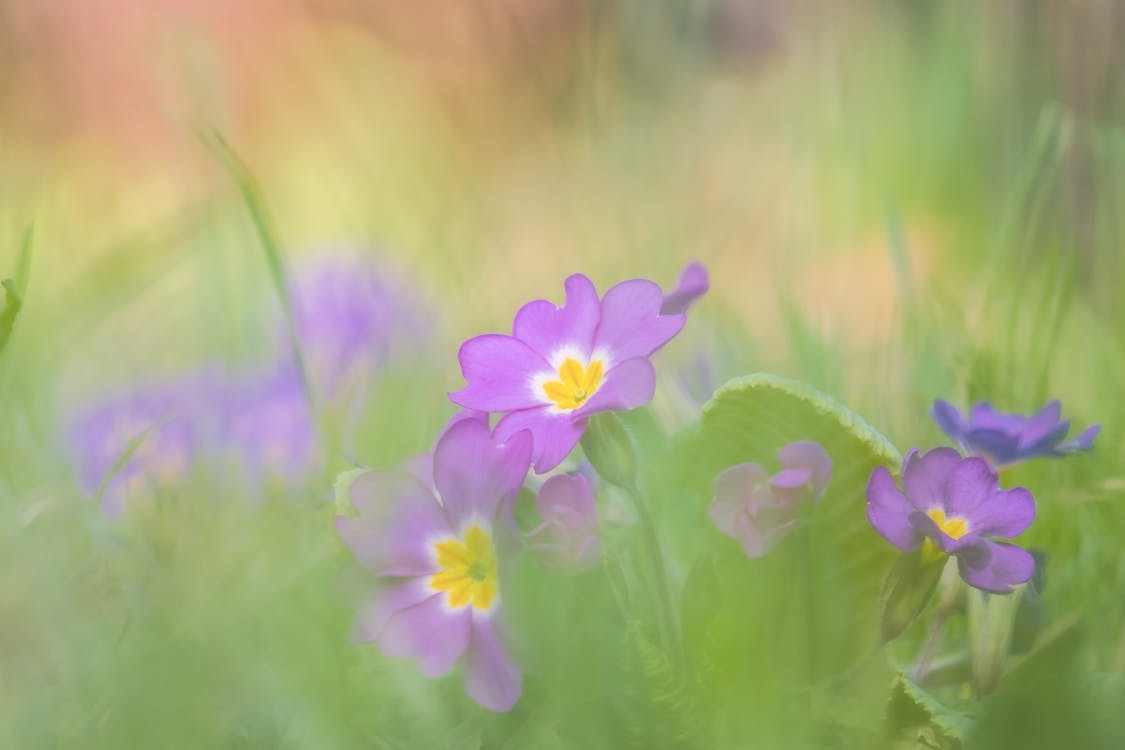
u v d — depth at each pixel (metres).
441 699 0.54
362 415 0.68
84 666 0.54
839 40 1.19
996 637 0.53
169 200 1.04
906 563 0.52
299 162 1.27
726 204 1.04
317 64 1.52
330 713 0.53
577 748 0.52
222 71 1.06
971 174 1.02
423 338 0.74
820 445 0.53
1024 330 0.77
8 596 0.55
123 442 0.64
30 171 1.05
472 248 0.88
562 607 0.52
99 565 0.57
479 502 0.52
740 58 1.30
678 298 0.55
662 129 1.12
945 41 1.06
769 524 0.52
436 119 1.32
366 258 0.75
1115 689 0.52
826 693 0.53
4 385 0.64
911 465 0.52
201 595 0.57
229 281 0.77
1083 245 0.87
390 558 0.52
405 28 1.66
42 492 0.60
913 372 0.69
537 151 1.09
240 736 0.53
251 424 0.64
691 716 0.51
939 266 0.95
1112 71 0.92
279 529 0.61
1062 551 0.60
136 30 1.53
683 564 0.56
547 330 0.53
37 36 1.27
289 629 0.55
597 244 0.91
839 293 0.94
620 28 1.16
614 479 0.53
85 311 0.76
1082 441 0.56
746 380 0.54
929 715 0.52
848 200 1.04
